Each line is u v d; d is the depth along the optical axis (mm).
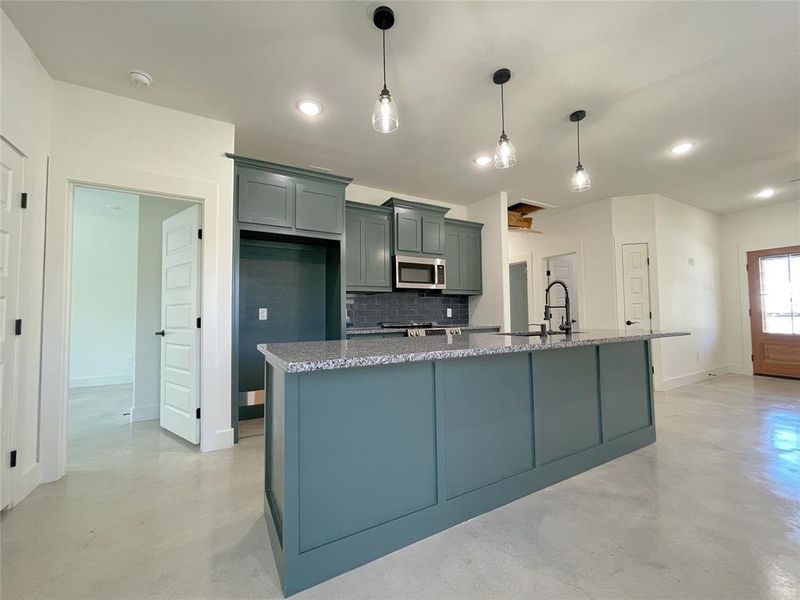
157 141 2707
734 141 3400
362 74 2398
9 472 1946
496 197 4859
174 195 2742
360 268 4164
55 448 2270
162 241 3502
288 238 3619
